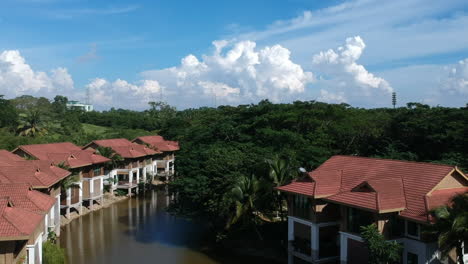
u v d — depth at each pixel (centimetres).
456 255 2670
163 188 7744
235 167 4019
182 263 3778
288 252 3394
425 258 2559
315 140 5091
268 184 3659
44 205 3145
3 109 8862
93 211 5862
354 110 6725
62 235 4703
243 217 3728
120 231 4878
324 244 3120
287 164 3838
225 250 4122
